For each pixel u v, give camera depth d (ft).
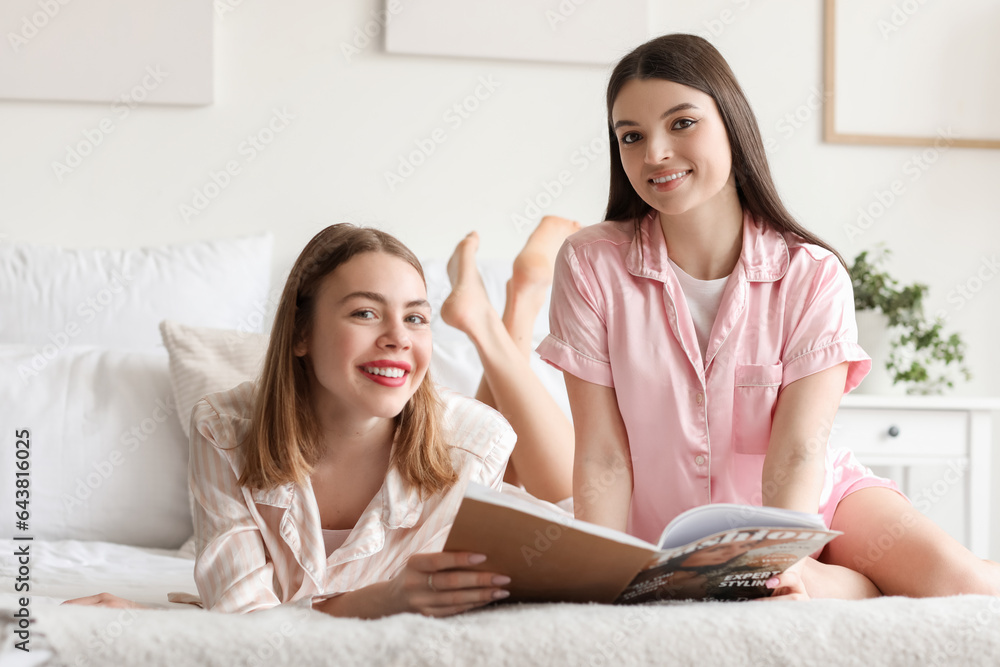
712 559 2.72
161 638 2.43
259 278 7.31
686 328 4.14
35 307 6.75
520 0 7.93
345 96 7.78
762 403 4.02
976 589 3.68
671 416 4.13
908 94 8.50
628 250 4.32
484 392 5.79
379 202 7.81
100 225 7.45
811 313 4.00
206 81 7.52
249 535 3.74
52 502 5.75
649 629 2.46
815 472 3.74
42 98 7.36
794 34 8.35
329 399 3.86
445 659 2.39
